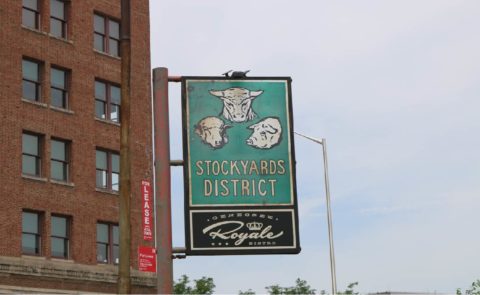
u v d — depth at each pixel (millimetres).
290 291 70875
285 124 15000
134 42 60031
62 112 54625
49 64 54438
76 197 54375
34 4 54656
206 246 14406
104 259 55719
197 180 14570
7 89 51562
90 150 55906
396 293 63625
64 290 52094
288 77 15117
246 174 14750
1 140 50688
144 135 59250
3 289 48531
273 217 14695
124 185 16484
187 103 14773
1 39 51844
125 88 16500
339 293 59719
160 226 14180
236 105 14891
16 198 50812
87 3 57406
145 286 56562
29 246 51594
